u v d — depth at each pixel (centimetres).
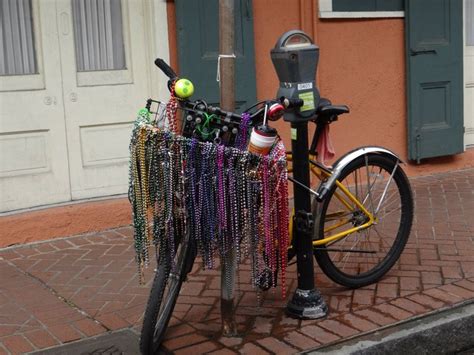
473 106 804
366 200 438
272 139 341
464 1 764
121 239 560
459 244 527
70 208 568
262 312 411
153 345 357
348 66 708
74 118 576
